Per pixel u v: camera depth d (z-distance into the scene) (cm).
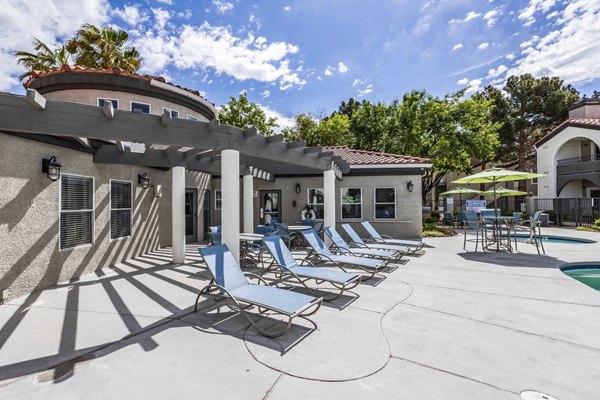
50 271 666
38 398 288
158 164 870
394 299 570
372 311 508
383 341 401
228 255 567
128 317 485
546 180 2558
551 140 2516
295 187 1505
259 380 316
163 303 550
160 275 757
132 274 769
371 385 307
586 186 2536
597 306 527
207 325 455
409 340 404
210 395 291
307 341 402
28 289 614
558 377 320
